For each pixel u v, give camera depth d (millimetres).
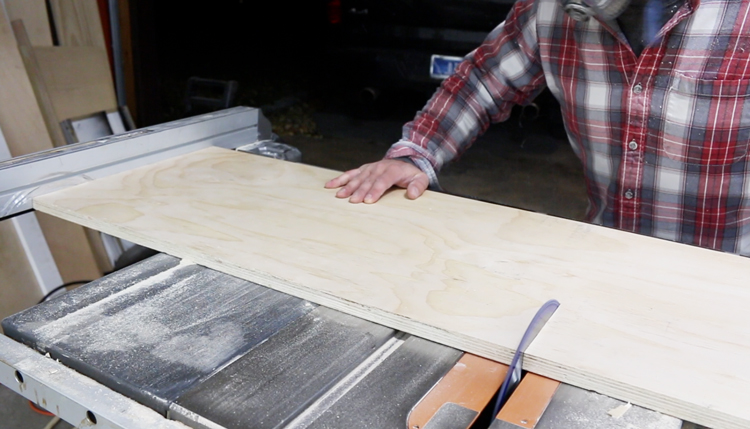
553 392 697
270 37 6848
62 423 1971
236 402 663
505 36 1418
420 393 687
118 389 692
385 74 4520
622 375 685
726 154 1149
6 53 2086
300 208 1134
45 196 1152
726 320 801
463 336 755
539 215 1139
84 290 889
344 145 4586
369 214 1121
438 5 4207
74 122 2379
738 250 1290
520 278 898
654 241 1033
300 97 5711
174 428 641
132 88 3643
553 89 1359
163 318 821
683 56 1104
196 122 1461
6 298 2035
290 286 874
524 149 4566
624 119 1223
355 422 640
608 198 1365
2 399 2088
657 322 792
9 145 2082
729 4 1039
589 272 923
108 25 3229
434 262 939
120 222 1041
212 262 943
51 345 753
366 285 865
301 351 757
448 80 1484
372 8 4367
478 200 1213
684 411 652
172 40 6383
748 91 1079
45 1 2309
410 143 1360
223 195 1182
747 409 637
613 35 1134
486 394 686
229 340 775
